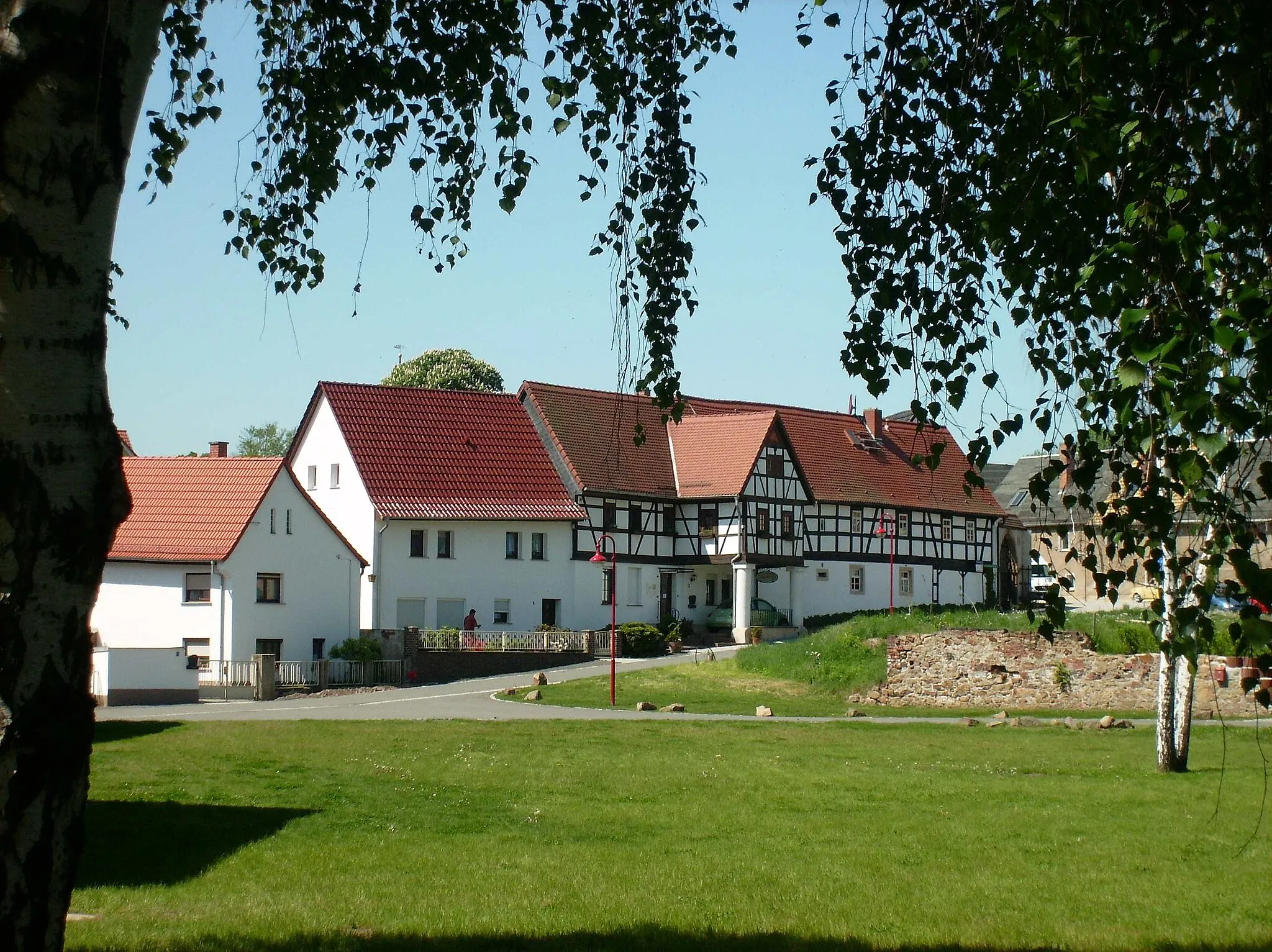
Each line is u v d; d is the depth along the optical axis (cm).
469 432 5784
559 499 5716
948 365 834
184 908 1163
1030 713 3422
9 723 577
